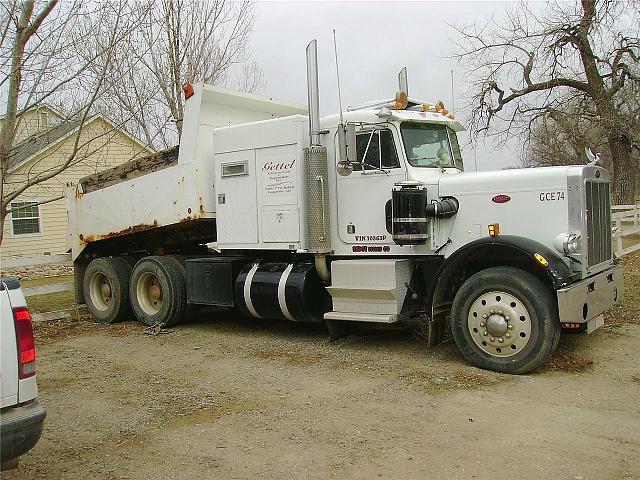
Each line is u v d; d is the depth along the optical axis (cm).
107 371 683
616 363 623
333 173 747
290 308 764
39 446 466
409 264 702
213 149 875
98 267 1002
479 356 619
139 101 1377
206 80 1636
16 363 354
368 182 721
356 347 739
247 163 801
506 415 489
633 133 2025
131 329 933
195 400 561
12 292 361
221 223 832
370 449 433
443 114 777
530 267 639
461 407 511
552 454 413
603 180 670
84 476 410
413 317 722
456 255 636
